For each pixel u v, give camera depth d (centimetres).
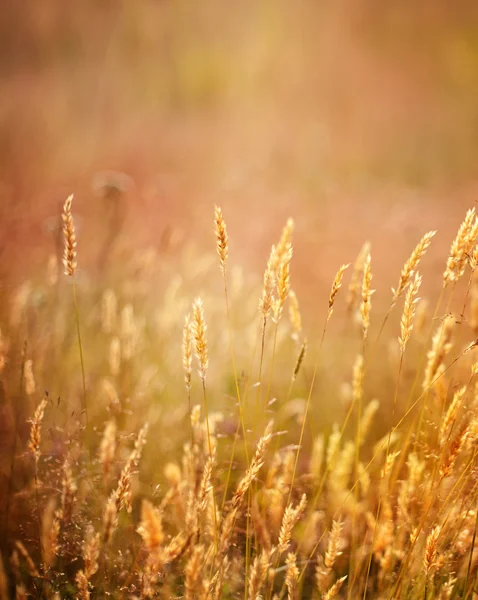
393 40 1302
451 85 1228
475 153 943
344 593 195
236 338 355
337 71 1232
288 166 868
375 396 295
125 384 257
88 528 182
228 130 1048
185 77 1241
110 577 179
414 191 810
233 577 182
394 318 407
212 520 168
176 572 183
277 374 332
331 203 734
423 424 215
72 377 283
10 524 204
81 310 336
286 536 155
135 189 682
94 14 1386
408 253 539
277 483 188
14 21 1359
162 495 216
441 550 170
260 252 546
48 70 1315
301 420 256
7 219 454
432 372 184
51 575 182
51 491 209
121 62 1316
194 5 1340
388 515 175
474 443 161
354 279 223
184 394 309
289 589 154
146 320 336
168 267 432
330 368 344
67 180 714
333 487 206
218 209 157
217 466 227
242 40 1294
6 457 228
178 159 873
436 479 176
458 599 170
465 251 166
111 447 151
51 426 233
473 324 203
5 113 1004
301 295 479
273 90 1211
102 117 1064
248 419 260
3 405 235
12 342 256
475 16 1277
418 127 1052
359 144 970
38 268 402
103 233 504
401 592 168
